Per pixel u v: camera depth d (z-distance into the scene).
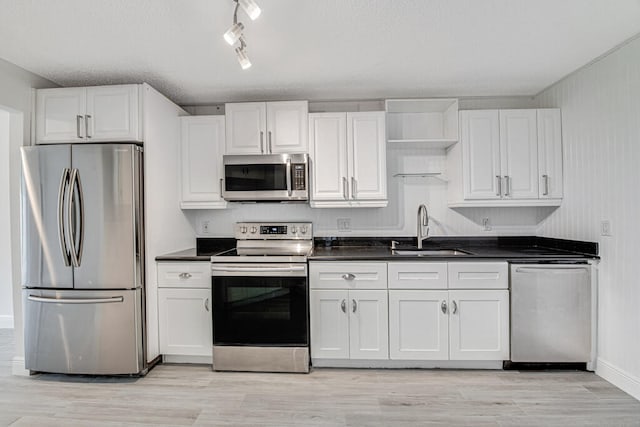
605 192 2.37
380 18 1.87
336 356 2.55
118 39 2.06
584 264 2.45
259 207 3.27
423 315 2.52
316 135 2.91
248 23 1.90
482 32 2.03
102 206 2.39
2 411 2.07
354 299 2.54
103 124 2.52
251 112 2.93
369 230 3.23
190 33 2.00
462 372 2.51
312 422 1.93
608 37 2.11
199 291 2.63
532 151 2.83
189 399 2.18
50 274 2.42
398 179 3.22
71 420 1.98
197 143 2.98
